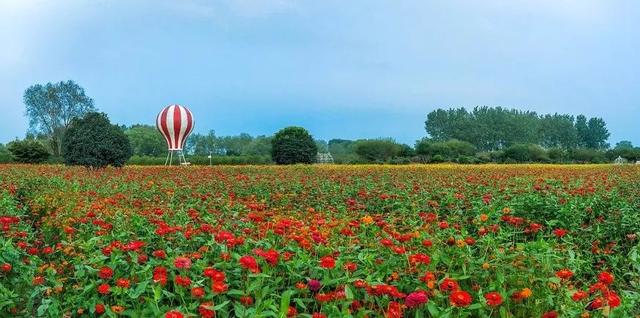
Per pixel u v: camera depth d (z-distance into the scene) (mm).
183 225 6617
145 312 4051
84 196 10586
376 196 10891
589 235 7738
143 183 14227
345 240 5691
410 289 4473
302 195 11664
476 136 81250
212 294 4008
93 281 4477
